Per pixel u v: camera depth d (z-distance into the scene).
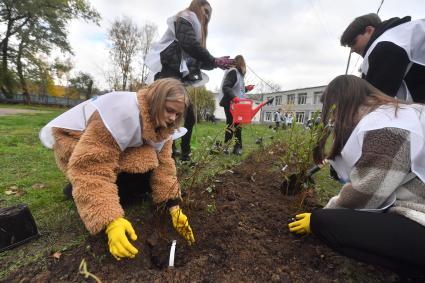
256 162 3.63
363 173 1.34
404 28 2.16
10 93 29.22
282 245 1.74
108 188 1.50
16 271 1.41
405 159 1.27
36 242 1.65
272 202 2.34
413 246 1.22
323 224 1.43
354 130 1.42
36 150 4.11
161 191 1.86
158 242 1.73
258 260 1.59
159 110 1.56
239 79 4.37
